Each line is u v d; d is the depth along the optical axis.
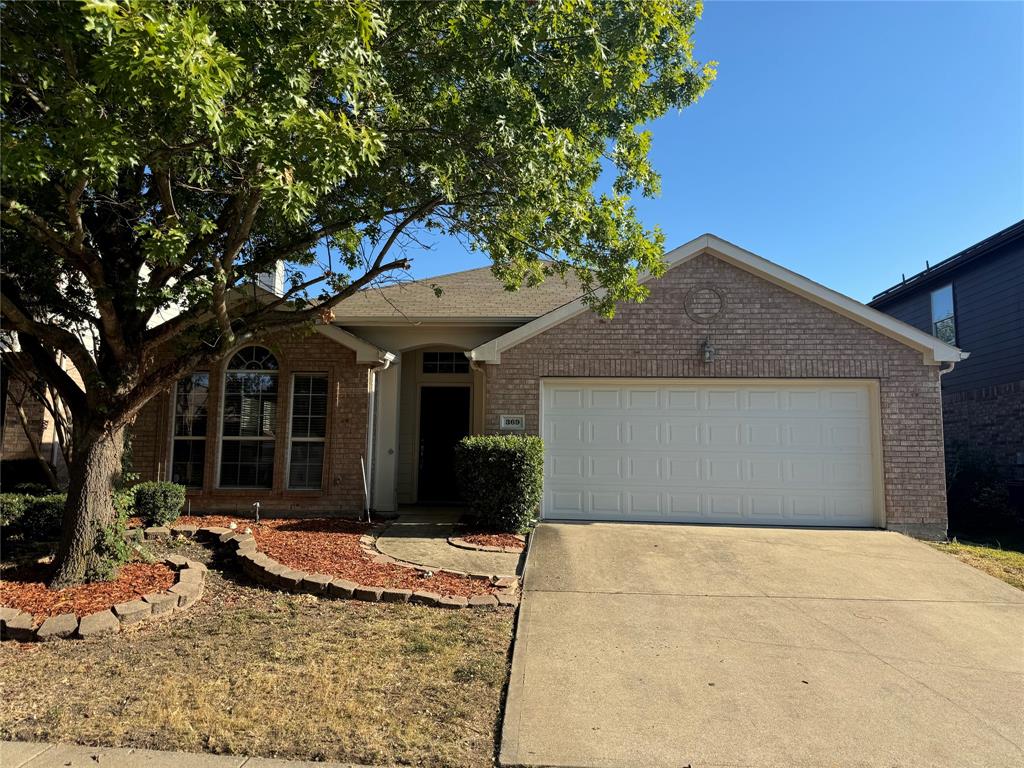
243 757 3.45
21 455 11.38
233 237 6.14
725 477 9.97
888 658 5.05
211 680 4.34
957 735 3.86
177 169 5.86
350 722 3.81
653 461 10.08
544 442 10.17
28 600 5.64
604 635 5.44
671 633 5.52
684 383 10.16
